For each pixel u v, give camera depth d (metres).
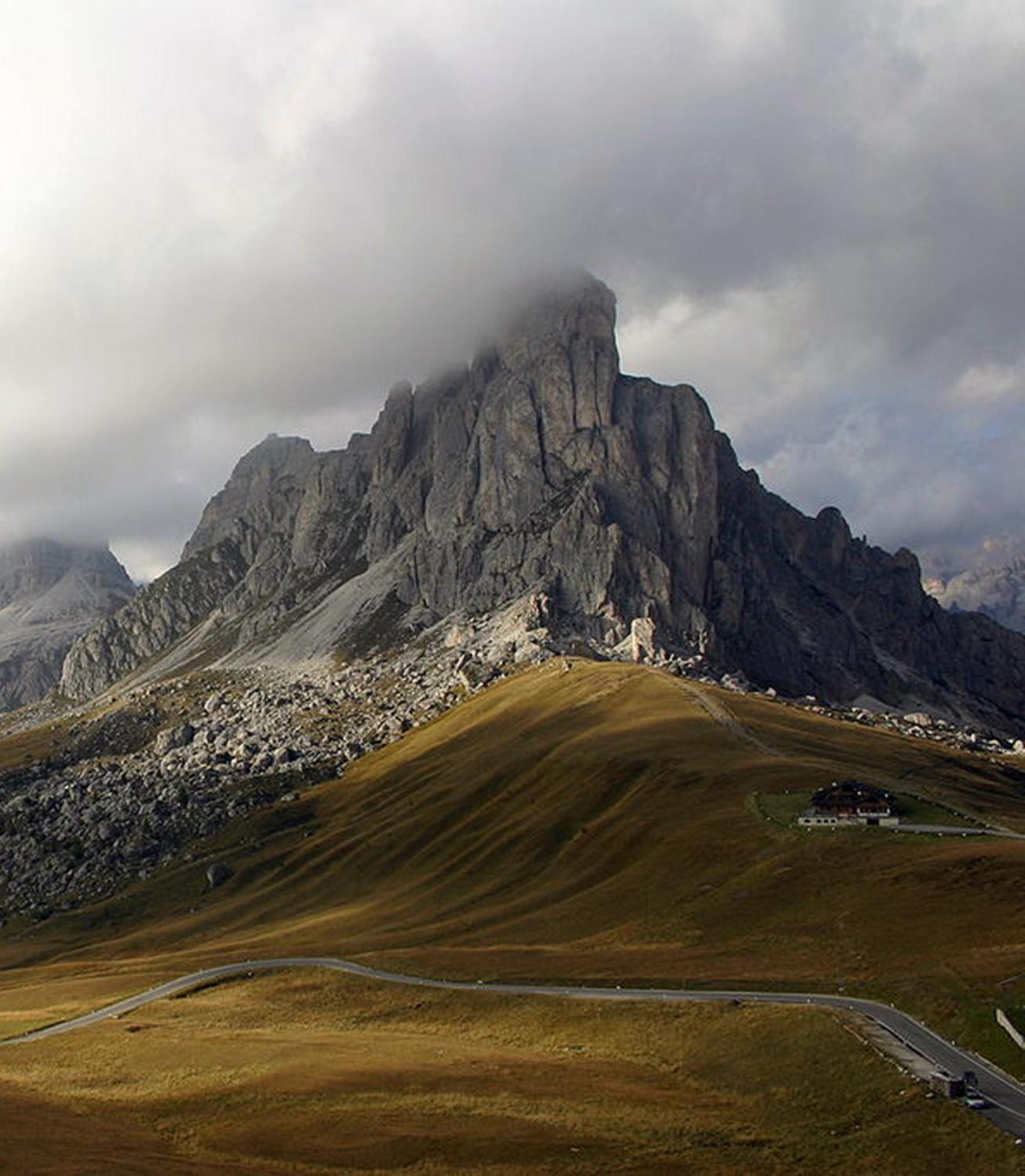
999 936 117.75
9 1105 98.94
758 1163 77.88
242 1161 82.44
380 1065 107.31
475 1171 78.81
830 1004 107.19
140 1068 114.38
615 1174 77.00
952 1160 75.25
